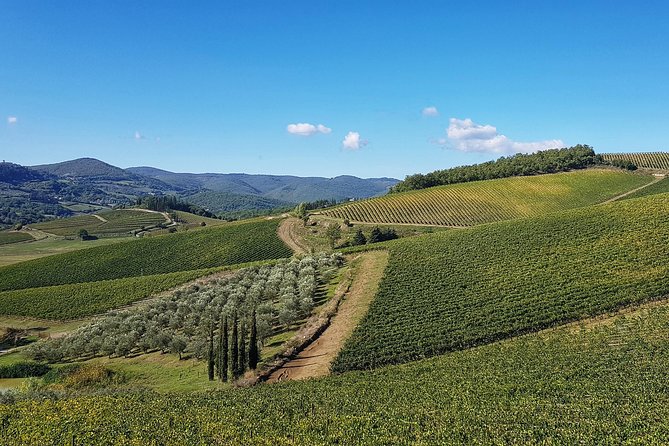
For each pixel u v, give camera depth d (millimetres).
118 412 40031
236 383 48688
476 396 38531
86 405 42125
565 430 30531
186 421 36688
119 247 129375
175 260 117938
